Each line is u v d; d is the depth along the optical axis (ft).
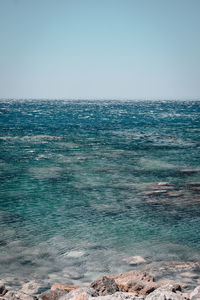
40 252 31.78
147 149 99.86
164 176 65.46
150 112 383.04
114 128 170.19
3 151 92.94
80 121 221.25
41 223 39.50
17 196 51.06
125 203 47.73
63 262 29.91
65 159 82.38
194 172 69.00
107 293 21.30
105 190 54.95
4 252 31.68
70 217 41.68
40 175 65.51
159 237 35.60
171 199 49.75
